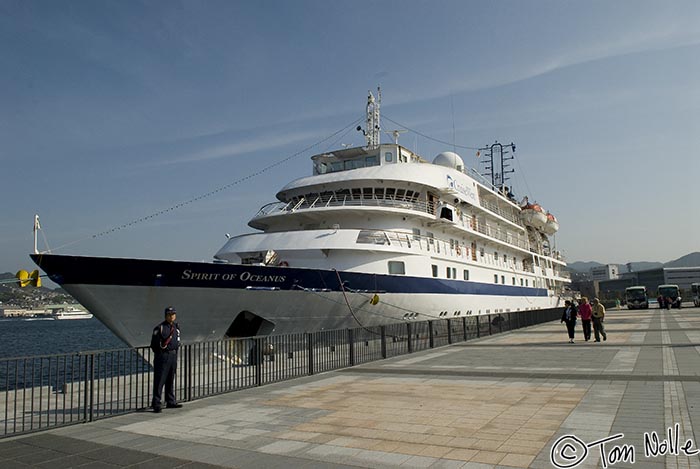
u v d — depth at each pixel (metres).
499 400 10.93
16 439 9.00
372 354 19.06
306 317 22.27
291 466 7.12
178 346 11.52
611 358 17.31
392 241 25.36
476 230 34.66
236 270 18.89
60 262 15.93
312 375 15.55
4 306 178.50
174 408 11.38
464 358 18.64
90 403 10.36
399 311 25.59
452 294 28.98
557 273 59.75
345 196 27.00
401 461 7.17
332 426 9.23
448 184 29.73
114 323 17.61
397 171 27.34
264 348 14.75
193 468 7.18
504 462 6.98
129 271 16.94
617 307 82.94
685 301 119.31
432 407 10.48
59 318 166.50
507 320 32.72
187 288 18.09
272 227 28.39
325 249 23.72
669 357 17.02
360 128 34.28
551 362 16.78
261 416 10.24
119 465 7.42
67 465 7.50
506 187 50.69
